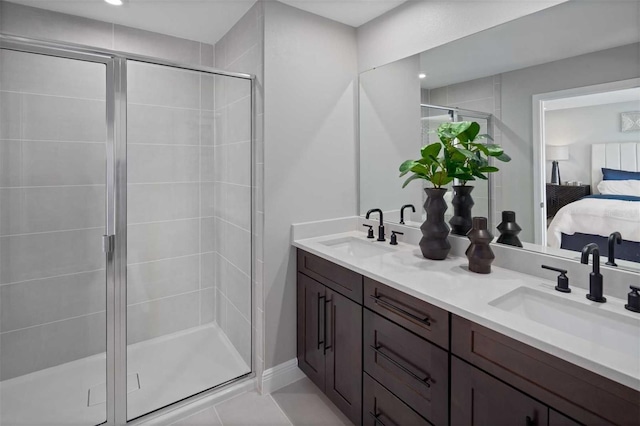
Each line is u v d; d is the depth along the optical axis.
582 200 1.34
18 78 1.66
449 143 1.62
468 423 1.13
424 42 1.90
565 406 0.88
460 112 1.74
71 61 1.71
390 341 1.45
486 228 1.50
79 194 1.78
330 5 2.04
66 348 1.77
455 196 1.81
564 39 1.37
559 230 1.41
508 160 1.56
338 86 2.27
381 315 1.50
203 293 2.55
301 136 2.11
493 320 1.03
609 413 0.80
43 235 1.76
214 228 2.56
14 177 1.72
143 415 1.80
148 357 2.28
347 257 1.77
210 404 1.94
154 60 1.84
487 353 1.07
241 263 2.24
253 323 2.13
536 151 1.47
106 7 2.04
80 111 1.75
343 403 1.76
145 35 2.36
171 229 2.38
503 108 1.58
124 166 1.83
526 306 1.32
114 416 1.74
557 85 1.39
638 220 1.19
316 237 2.20
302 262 2.08
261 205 2.02
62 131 1.75
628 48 1.21
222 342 2.48
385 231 2.22
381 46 2.17
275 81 1.99
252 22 2.04
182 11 2.09
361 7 2.06
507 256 1.58
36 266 1.76
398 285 1.37
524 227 1.52
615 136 1.24
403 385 1.39
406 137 2.04
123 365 1.79
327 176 2.25
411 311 1.35
